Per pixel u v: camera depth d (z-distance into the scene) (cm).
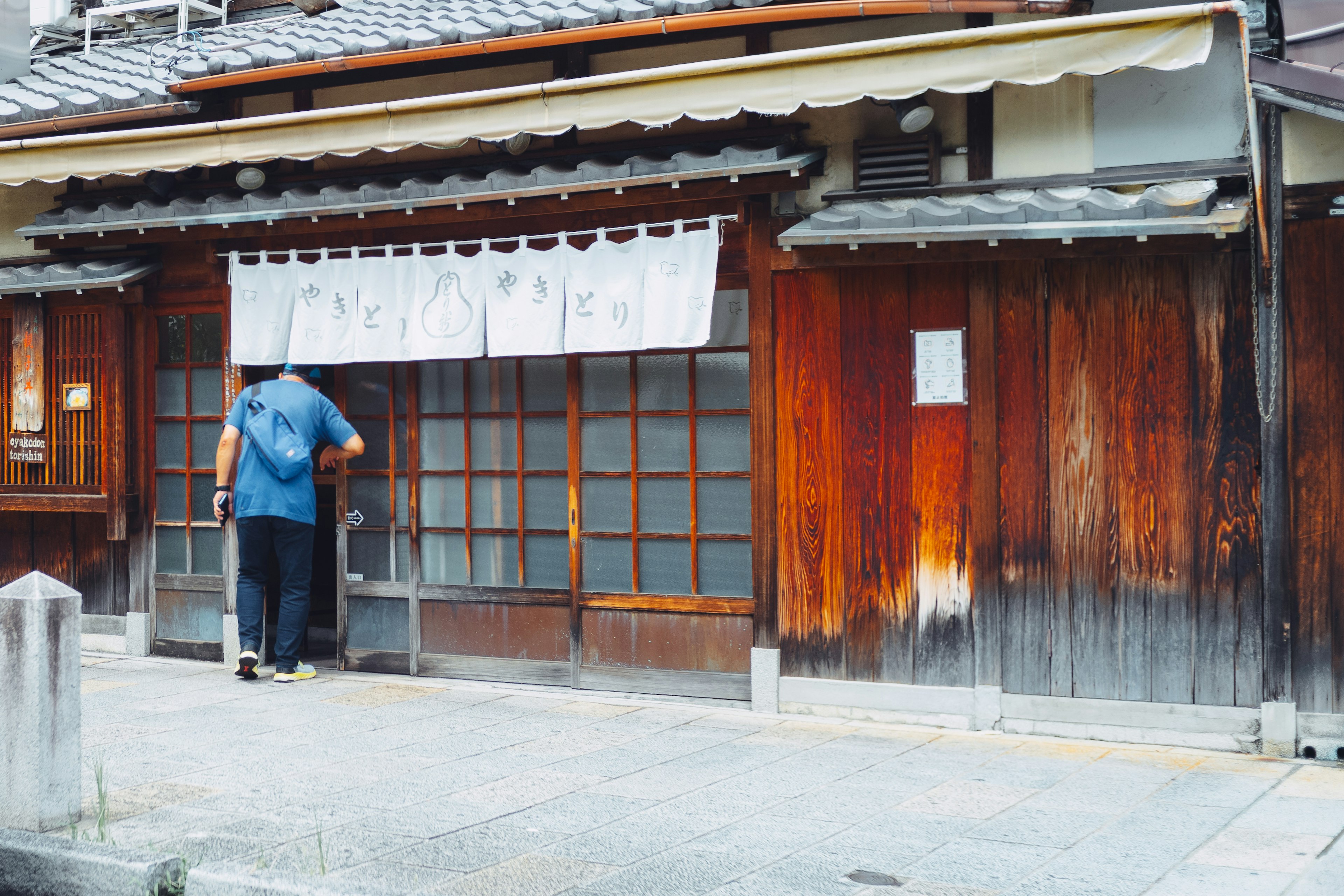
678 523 684
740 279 661
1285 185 537
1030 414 592
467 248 719
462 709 662
